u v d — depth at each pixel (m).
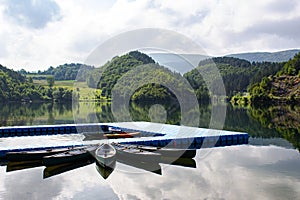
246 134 13.37
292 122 21.95
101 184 7.63
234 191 7.12
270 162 9.65
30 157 9.54
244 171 8.66
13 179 7.99
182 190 7.19
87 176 8.23
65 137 14.17
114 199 6.70
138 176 8.22
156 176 8.26
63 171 8.67
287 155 10.63
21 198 6.73
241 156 10.48
